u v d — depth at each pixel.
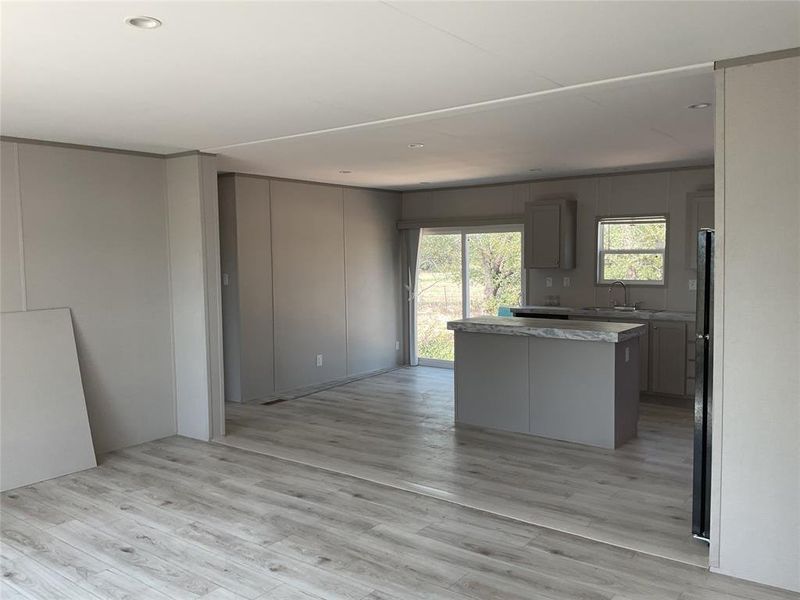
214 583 3.15
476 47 2.78
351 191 8.44
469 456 5.07
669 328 6.73
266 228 7.33
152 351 5.60
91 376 5.16
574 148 5.58
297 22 2.44
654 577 3.16
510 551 3.45
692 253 6.75
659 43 2.77
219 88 3.41
